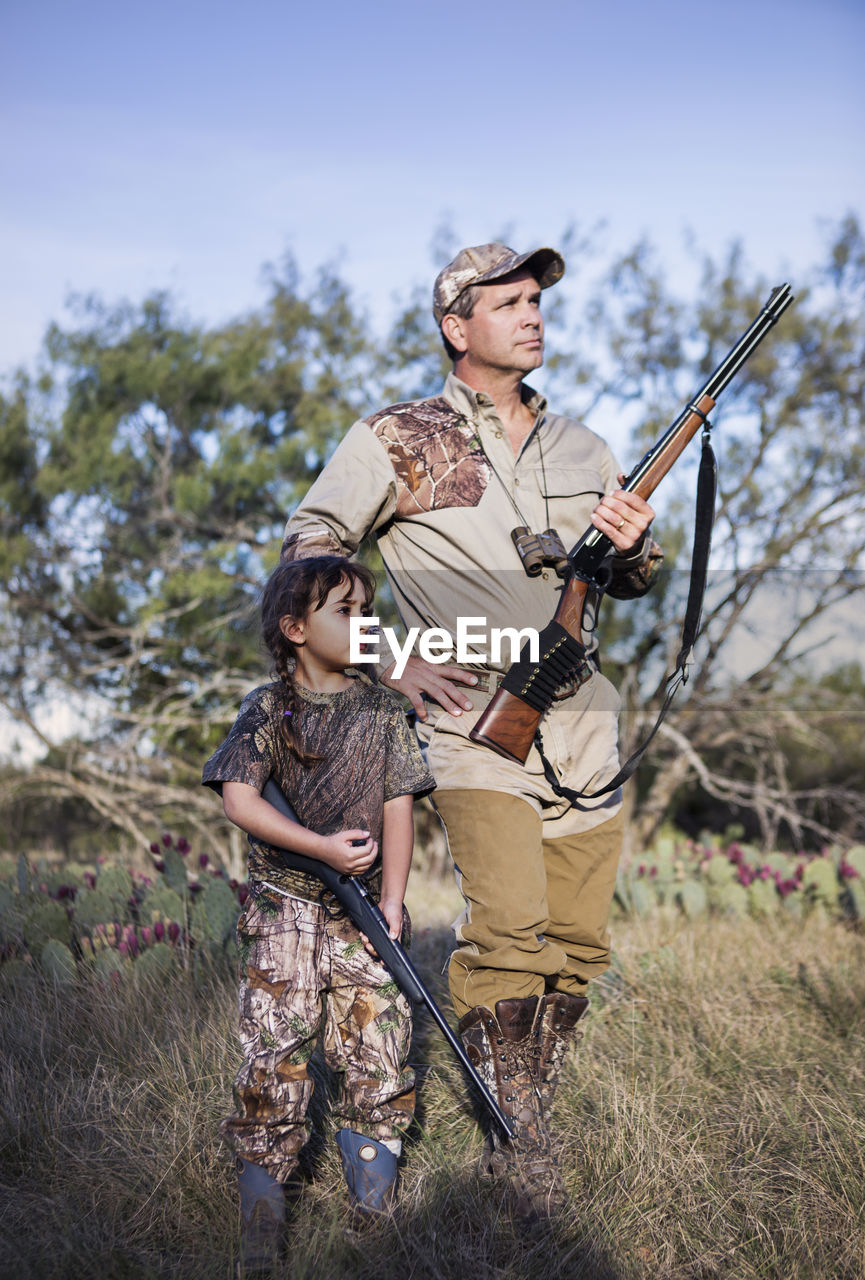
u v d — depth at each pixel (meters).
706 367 11.61
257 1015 2.33
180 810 12.15
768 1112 3.03
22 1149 2.66
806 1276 2.20
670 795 12.32
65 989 3.85
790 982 4.60
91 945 4.34
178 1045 3.29
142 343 12.75
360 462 2.90
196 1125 2.73
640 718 11.67
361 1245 2.20
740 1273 2.24
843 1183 2.54
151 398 12.43
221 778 2.38
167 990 3.87
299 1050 2.33
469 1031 2.65
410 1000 2.40
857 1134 2.81
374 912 2.33
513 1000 2.62
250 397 12.87
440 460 2.90
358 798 2.45
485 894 2.67
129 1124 2.78
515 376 3.00
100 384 12.64
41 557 12.30
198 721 11.64
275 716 2.46
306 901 2.41
